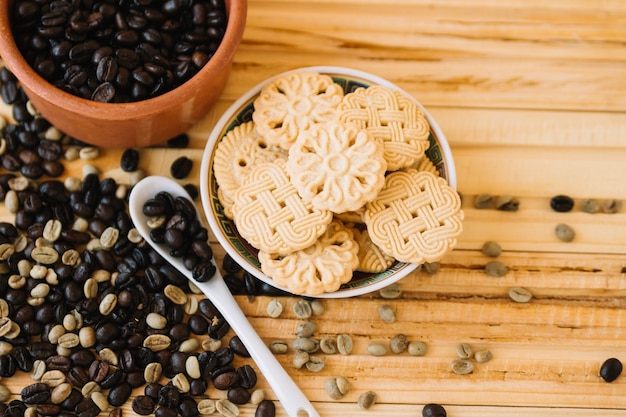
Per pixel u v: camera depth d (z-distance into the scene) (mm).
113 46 644
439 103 705
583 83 711
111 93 625
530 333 667
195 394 644
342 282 617
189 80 623
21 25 634
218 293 650
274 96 646
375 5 721
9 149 676
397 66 712
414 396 653
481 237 683
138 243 661
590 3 726
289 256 619
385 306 664
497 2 725
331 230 631
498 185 692
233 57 673
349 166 611
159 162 688
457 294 673
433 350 662
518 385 657
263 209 617
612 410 654
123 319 646
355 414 648
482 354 656
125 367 641
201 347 659
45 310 647
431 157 654
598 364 662
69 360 641
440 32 718
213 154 642
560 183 694
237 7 633
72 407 635
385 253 632
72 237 659
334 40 714
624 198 693
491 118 703
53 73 633
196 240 651
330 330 665
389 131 632
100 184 673
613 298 676
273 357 641
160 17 646
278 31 714
